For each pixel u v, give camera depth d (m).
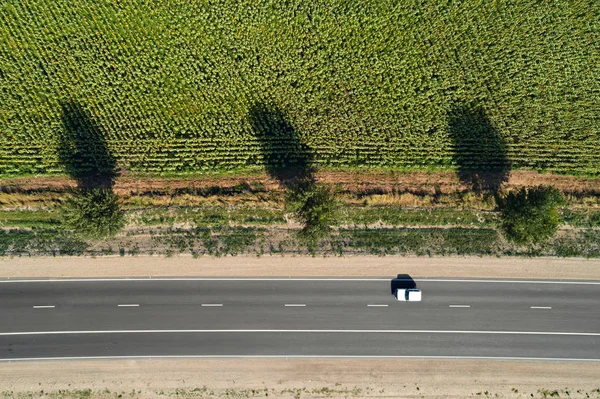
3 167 38.41
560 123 40.97
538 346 39.19
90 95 39.31
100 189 36.62
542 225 34.62
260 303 38.97
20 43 39.34
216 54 40.12
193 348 38.41
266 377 38.38
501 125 40.69
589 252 40.22
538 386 38.72
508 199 36.81
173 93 39.69
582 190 41.16
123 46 39.84
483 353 39.03
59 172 38.69
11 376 37.59
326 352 38.72
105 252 38.94
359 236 40.06
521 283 39.75
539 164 40.56
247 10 40.47
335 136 40.09
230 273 39.25
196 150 39.28
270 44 40.44
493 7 41.72
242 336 38.59
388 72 41.03
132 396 37.91
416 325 39.16
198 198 39.44
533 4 41.88
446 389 38.59
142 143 39.12
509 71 41.19
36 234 38.91
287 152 39.69
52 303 38.38
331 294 39.31
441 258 39.88
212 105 39.72
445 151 40.34
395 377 38.59
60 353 37.97
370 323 39.06
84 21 39.84
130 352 38.19
